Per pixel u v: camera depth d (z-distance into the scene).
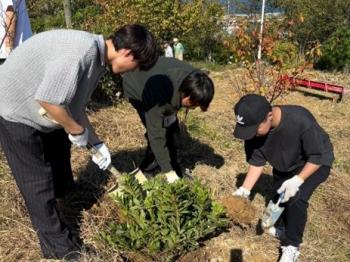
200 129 5.09
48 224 2.61
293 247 2.91
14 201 3.22
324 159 2.65
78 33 2.20
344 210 3.68
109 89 5.76
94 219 3.16
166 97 2.81
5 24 4.47
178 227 2.69
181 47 10.47
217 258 3.06
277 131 2.65
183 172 3.99
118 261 2.82
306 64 5.54
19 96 2.27
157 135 2.93
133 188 2.77
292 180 2.66
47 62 2.19
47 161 2.58
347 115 6.16
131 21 9.64
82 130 2.36
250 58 6.20
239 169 4.22
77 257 2.73
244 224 3.25
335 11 12.32
